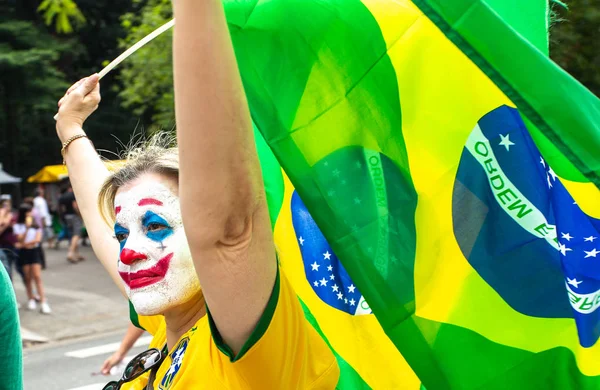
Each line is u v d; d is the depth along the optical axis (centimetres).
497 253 167
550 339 167
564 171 160
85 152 228
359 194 166
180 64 132
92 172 225
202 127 133
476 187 168
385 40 168
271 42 166
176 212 172
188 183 136
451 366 164
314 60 167
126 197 175
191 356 159
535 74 149
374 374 191
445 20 151
